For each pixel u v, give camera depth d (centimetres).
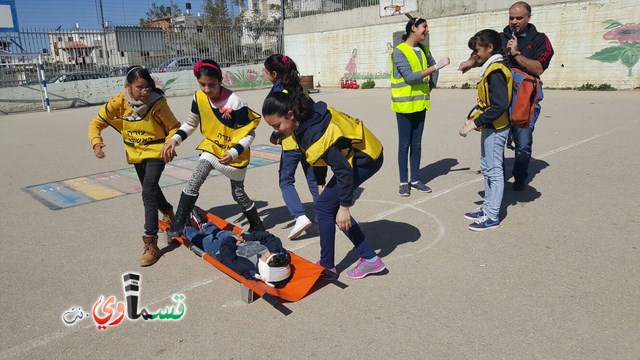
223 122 405
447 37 2167
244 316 318
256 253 344
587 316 299
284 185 450
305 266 358
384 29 2436
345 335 291
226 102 400
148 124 398
